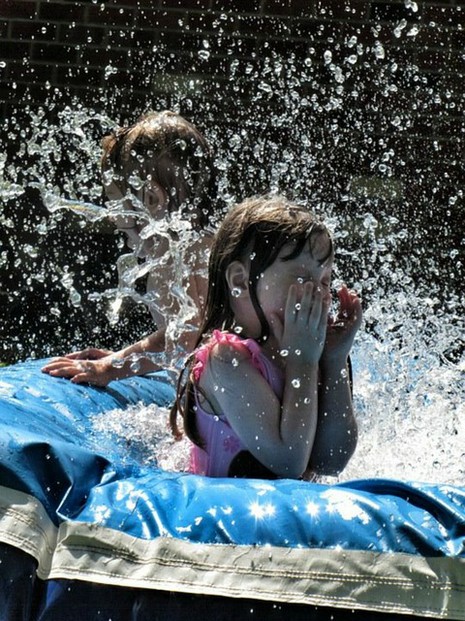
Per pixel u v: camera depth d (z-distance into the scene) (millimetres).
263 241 6398
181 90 18062
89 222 17562
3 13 18578
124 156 8508
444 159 17281
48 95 18422
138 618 5012
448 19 17516
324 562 4930
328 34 17766
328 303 6461
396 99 17469
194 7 18141
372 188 17219
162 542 5082
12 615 5059
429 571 4859
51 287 17453
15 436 5324
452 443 7605
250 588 4945
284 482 5402
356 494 5168
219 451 6449
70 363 8156
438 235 17000
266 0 17938
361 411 7887
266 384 6285
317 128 17547
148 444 7289
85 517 5199
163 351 8461
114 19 18375
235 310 6613
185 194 8477
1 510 5098
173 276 8195
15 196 17859
